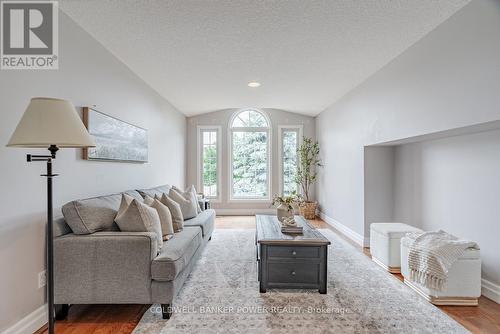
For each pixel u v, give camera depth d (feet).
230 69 12.77
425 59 9.40
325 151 20.40
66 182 7.97
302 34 9.57
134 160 12.21
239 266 11.10
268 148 23.36
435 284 7.95
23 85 6.61
